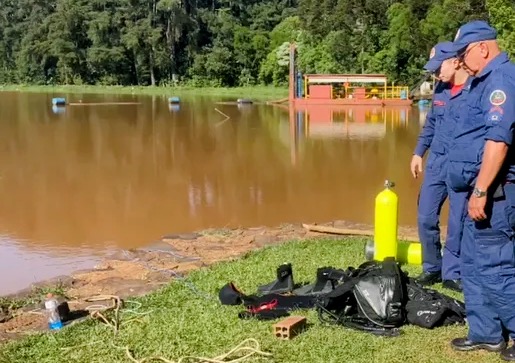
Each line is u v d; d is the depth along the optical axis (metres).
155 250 6.68
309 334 3.93
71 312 4.58
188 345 3.87
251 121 23.84
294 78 34.03
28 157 14.40
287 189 10.70
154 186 10.99
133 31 57.56
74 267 6.49
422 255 5.03
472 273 3.61
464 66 3.57
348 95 33.31
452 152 3.77
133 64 60.22
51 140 17.69
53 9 65.00
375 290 4.03
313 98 32.94
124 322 4.29
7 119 24.70
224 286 4.73
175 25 57.91
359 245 6.17
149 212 9.05
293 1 64.81
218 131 20.11
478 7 32.16
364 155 14.57
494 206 3.41
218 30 57.88
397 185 10.85
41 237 7.71
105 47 58.84
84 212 9.05
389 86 35.34
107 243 7.43
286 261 5.65
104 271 5.86
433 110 4.97
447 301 4.09
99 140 17.75
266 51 55.00
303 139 17.67
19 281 6.06
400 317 3.96
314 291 4.57
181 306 4.56
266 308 4.32
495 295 3.47
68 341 4.00
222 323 4.18
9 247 7.28
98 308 4.63
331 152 15.08
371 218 8.55
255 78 55.72
